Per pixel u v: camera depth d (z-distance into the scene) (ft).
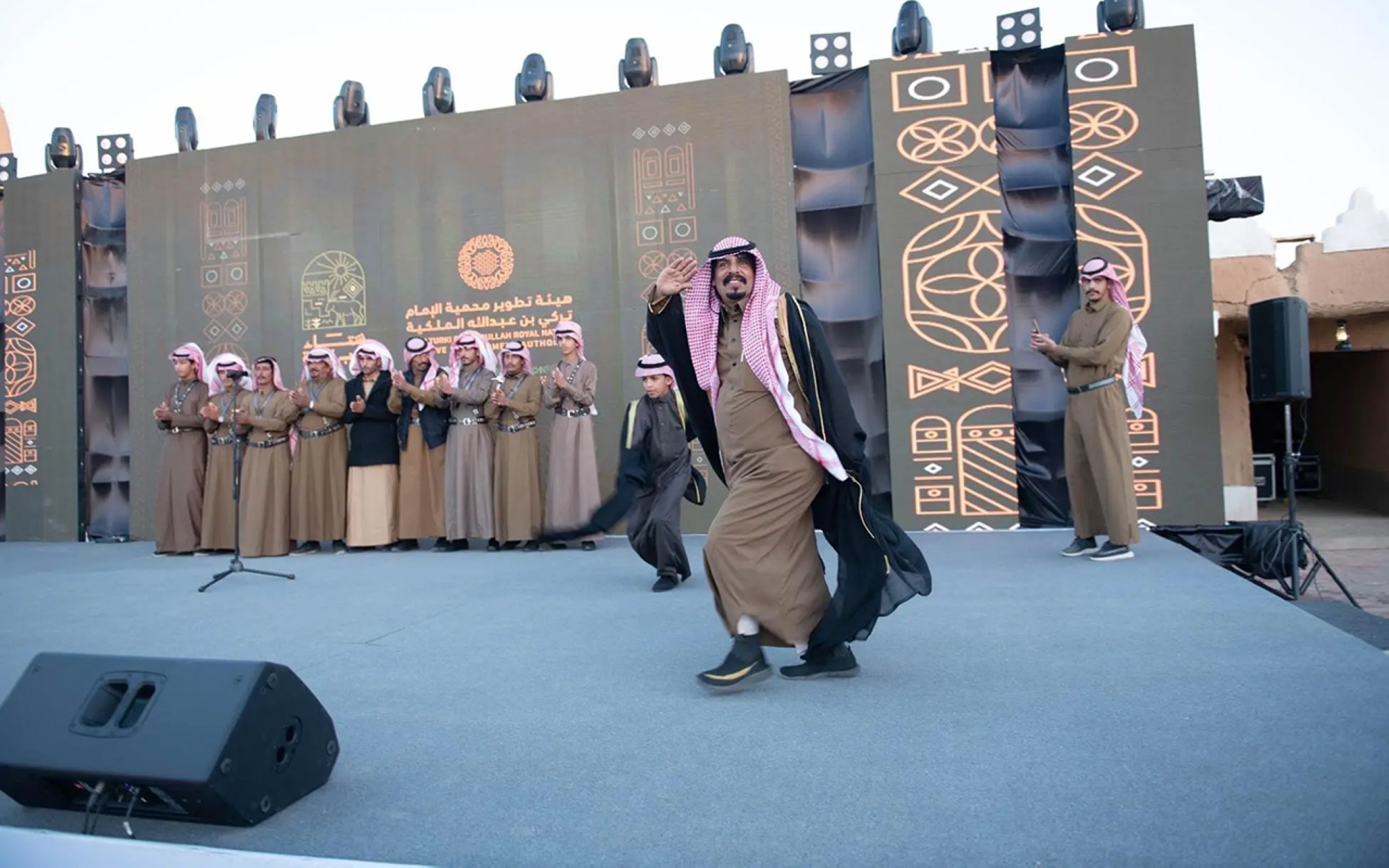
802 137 25.41
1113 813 6.54
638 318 26.30
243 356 28.96
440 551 24.75
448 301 27.50
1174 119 23.27
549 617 14.84
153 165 29.78
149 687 7.07
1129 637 11.96
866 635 10.44
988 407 23.98
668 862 6.08
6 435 30.63
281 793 7.12
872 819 6.62
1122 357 18.34
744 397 10.30
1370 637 13.47
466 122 27.43
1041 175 24.06
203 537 25.13
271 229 28.81
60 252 30.30
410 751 8.50
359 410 24.45
